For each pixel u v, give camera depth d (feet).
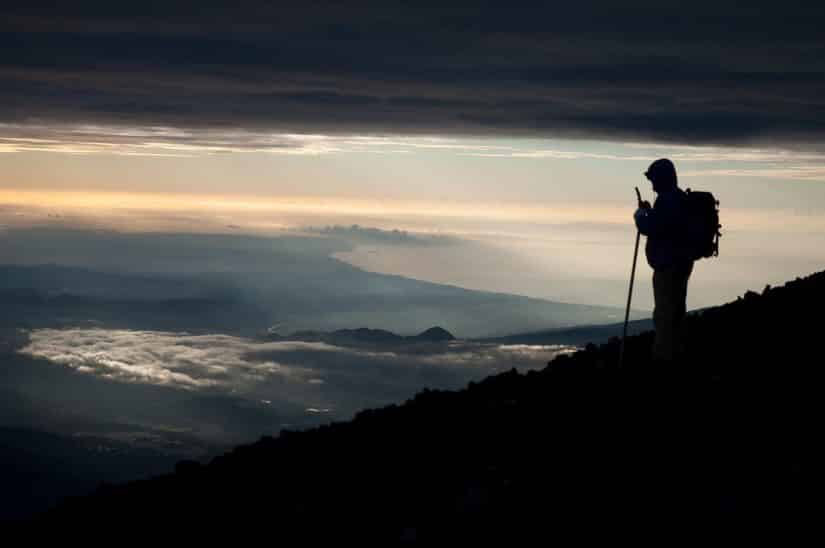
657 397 40.60
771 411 36.88
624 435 36.63
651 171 42.32
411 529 31.94
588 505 30.42
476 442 40.96
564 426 39.52
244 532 36.70
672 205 41.57
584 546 27.61
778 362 45.19
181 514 41.45
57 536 42.91
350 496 37.96
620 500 30.32
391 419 49.42
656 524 27.99
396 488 37.81
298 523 36.14
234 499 41.75
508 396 47.98
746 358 46.85
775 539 25.52
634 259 45.29
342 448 45.68
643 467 32.89
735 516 27.25
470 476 36.52
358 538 33.14
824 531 25.36
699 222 41.50
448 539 30.27
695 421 36.94
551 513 30.40
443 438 42.86
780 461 30.96
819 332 50.88
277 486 42.29
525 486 33.40
